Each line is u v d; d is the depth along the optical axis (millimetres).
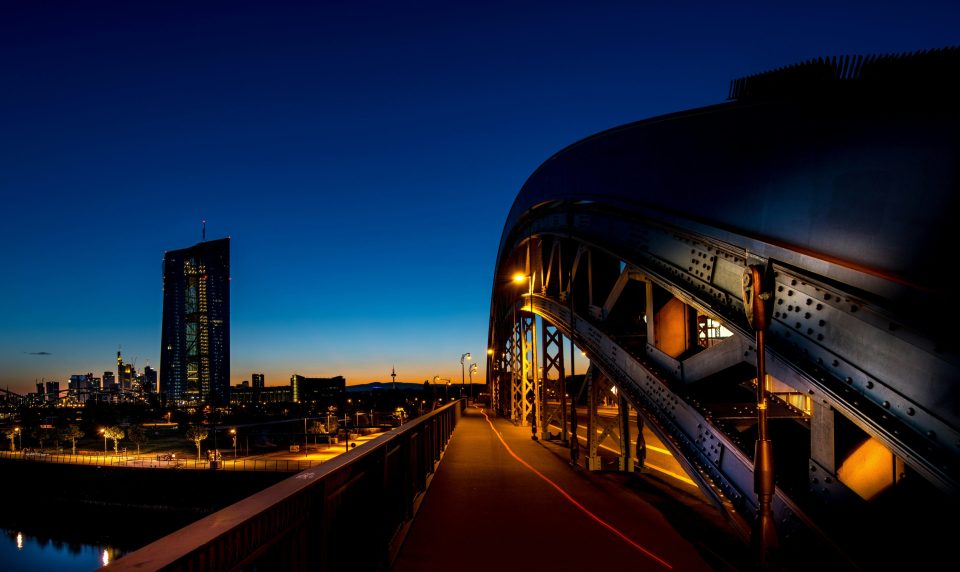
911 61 5809
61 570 70375
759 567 6770
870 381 5832
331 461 4922
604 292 14844
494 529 9820
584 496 13047
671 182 9578
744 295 7309
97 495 102812
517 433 34312
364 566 6340
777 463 7586
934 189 5512
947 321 5223
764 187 7496
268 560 3535
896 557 5820
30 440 187500
